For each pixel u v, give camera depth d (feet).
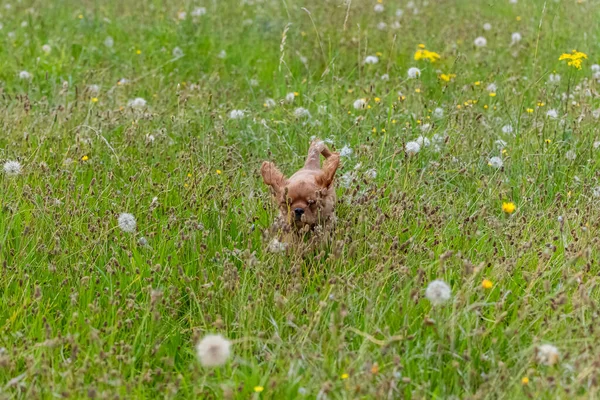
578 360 11.35
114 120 22.21
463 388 11.89
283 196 14.96
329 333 12.87
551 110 21.95
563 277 13.55
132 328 13.19
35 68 27.32
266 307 13.66
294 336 12.78
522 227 16.06
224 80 28.07
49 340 11.84
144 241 15.26
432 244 15.83
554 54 28.35
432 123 20.74
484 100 24.18
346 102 24.22
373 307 13.23
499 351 12.65
